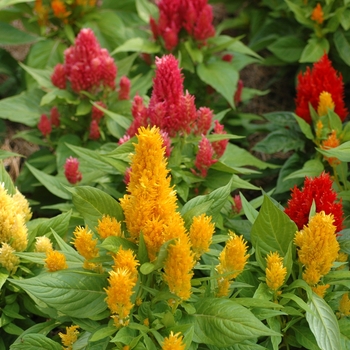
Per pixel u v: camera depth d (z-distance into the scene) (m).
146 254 0.81
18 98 1.20
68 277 0.82
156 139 0.79
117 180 1.07
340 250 0.92
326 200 0.91
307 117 1.13
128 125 1.08
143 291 0.84
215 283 0.87
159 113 0.99
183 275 0.79
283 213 0.88
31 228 0.98
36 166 1.23
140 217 0.80
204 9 1.23
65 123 1.18
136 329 0.82
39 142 1.19
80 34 1.14
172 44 1.22
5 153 1.05
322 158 1.11
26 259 0.92
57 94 1.15
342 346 0.87
